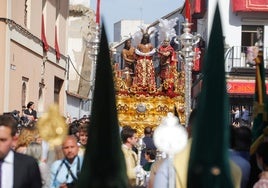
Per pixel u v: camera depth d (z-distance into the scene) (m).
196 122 4.54
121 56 26.97
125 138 10.80
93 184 4.32
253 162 8.17
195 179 4.53
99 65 4.26
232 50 38.34
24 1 29.27
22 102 29.30
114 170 4.33
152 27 27.20
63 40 40.59
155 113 26.00
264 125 8.87
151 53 26.27
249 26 38.94
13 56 26.91
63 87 40.31
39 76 32.75
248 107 38.28
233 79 38.16
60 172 8.20
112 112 4.29
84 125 10.27
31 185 6.83
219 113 4.45
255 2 38.03
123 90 25.97
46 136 7.00
